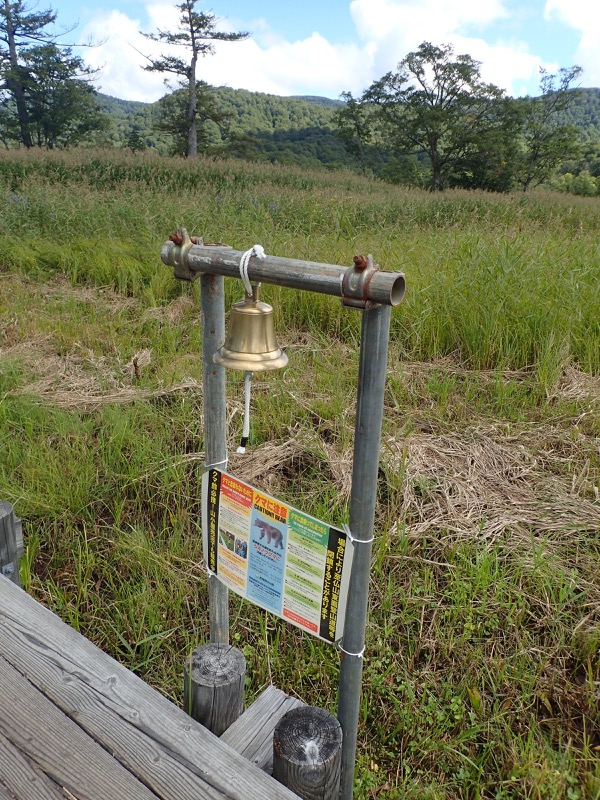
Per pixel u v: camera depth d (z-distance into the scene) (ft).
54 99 118.83
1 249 25.17
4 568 6.63
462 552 8.69
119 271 22.44
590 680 6.89
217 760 4.19
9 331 17.17
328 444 11.46
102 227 28.30
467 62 118.93
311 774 4.13
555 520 9.40
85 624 7.99
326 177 60.34
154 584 8.55
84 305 19.60
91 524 9.57
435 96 125.39
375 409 3.76
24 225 28.14
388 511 9.61
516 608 7.89
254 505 4.73
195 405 12.62
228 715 4.84
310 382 13.66
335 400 12.24
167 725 4.43
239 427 11.78
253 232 24.08
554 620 7.61
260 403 12.47
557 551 8.81
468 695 6.93
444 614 7.82
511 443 11.59
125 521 9.73
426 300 16.30
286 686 7.21
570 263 18.12
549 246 20.17
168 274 21.47
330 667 7.29
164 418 12.08
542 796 5.82
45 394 13.19
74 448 10.97
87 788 4.00
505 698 6.89
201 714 4.76
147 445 10.96
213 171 55.16
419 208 41.50
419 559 8.63
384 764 6.53
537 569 8.18
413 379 14.02
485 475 10.56
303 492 10.13
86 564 8.70
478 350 14.85
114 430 11.24
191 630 7.93
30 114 120.57
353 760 4.99
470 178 128.26
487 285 16.08
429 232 27.66
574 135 118.93
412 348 15.87
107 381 13.97
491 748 6.35
